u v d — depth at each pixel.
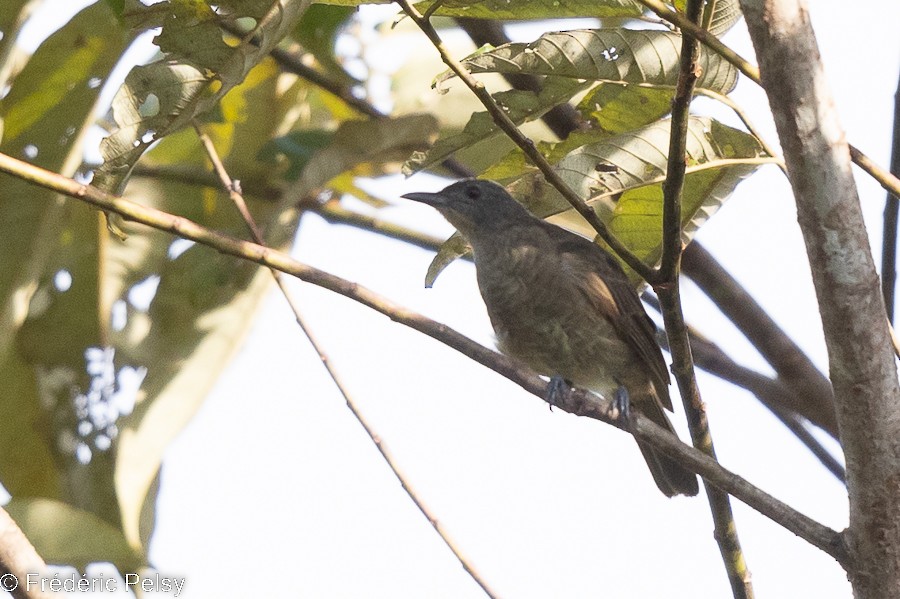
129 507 10.62
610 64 8.33
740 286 11.19
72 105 11.12
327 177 11.45
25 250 10.77
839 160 6.46
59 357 11.82
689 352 8.09
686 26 7.01
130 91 8.04
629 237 9.37
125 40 11.09
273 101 12.98
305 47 11.87
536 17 8.46
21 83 11.09
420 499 8.27
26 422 11.79
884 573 7.16
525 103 8.77
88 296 11.91
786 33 6.31
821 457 10.71
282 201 11.34
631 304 11.56
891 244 8.77
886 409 6.86
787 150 6.51
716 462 7.77
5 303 10.71
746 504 7.59
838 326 6.71
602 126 9.10
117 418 11.77
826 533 7.32
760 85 6.75
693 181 8.80
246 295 11.75
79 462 11.76
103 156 8.13
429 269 10.13
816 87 6.38
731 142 8.36
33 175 7.43
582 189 8.68
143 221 7.53
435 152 9.05
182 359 11.47
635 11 8.24
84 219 11.97
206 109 8.25
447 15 8.49
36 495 11.84
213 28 7.89
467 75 7.43
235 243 7.59
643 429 8.27
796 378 10.84
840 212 6.51
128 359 11.87
